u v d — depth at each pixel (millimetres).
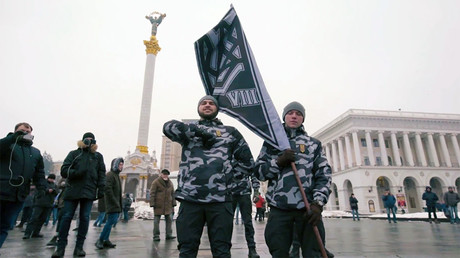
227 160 2779
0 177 3957
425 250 5430
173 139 2838
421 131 45938
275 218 2650
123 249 5703
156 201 7371
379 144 45438
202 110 3107
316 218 2406
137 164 40250
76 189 4922
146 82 42188
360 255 4820
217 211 2562
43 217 8242
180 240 2518
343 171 45781
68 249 5727
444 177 43062
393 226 13414
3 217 4035
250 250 4777
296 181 2668
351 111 45719
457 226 12789
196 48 3633
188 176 2666
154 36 44344
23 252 5316
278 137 2877
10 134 4309
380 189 43750
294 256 3572
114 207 5980
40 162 4699
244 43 3539
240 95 3273
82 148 5188
